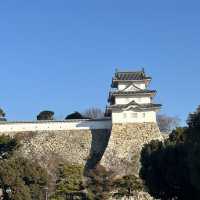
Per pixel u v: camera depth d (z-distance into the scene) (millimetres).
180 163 68000
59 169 118938
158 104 132250
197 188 60969
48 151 131875
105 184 110125
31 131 134500
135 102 132750
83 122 135125
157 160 75500
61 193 108000
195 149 57438
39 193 99500
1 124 135125
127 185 108688
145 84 137750
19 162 99562
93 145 132375
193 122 64250
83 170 123562
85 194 108875
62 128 134750
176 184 70625
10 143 127688
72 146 132375
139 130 130625
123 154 127062
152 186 76875
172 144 73625
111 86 139250
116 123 131500
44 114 164875
